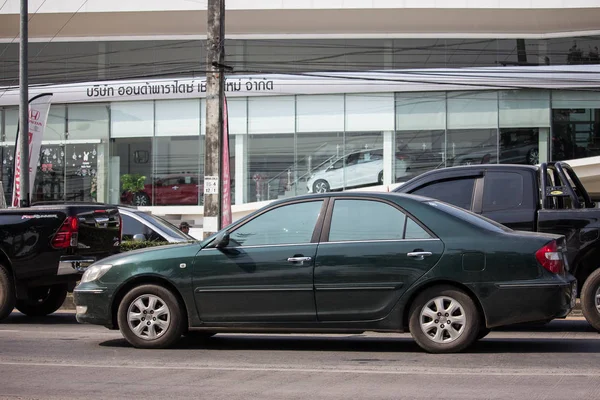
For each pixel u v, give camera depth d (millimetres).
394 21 30422
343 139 31078
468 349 8562
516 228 10266
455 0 29531
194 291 8484
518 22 30094
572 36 30312
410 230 8156
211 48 16469
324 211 8422
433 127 30594
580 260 9828
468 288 7938
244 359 8133
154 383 6918
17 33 32750
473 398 6195
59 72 32469
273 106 31531
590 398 6180
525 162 30250
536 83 29844
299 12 30281
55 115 32969
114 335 10211
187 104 31922
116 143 32469
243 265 8375
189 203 31859
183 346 9086
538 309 7852
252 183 31672
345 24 30703
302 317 8258
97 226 11930
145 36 32000
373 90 30672
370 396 6297
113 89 31938
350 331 8320
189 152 31891
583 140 30031
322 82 30812
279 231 8461
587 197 11688
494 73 30031
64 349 8930
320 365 7727
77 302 8961
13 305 11352
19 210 11383
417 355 8227
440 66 30641
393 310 8062
